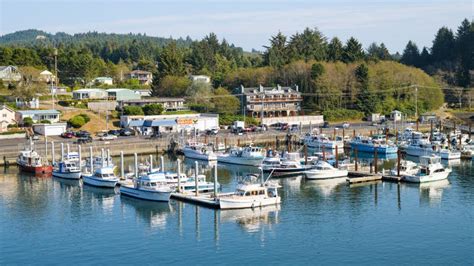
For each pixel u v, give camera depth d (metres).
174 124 173.88
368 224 79.44
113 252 69.81
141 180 94.94
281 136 166.75
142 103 195.25
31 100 190.00
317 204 90.38
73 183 109.94
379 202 91.25
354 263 65.00
